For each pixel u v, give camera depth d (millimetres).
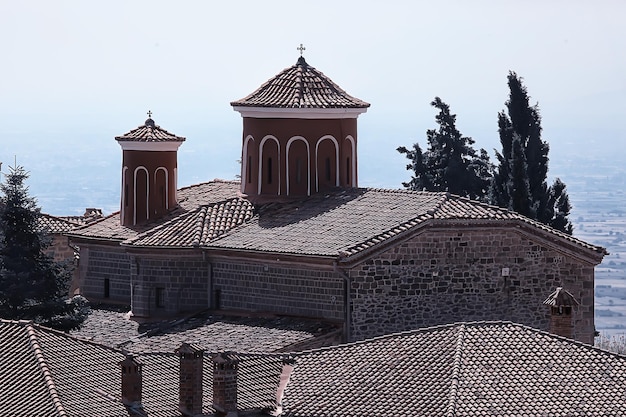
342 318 140125
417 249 142000
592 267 148625
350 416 115500
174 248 151375
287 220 152375
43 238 155875
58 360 119312
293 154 157875
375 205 149250
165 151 164000
